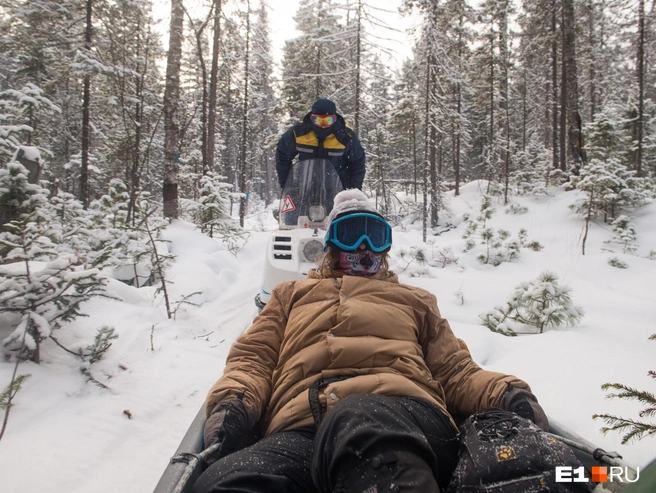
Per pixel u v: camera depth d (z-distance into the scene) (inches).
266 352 82.0
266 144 762.8
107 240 237.0
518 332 200.7
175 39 427.8
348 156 225.8
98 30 514.6
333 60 684.1
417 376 71.4
